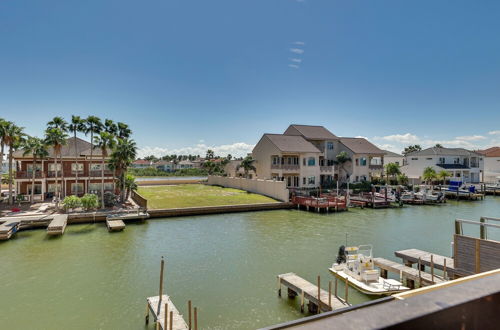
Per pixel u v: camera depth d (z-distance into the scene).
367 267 16.61
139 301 15.62
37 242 25.81
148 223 33.59
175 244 25.53
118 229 29.67
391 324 1.45
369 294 15.48
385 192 46.53
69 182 45.88
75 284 17.58
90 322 13.72
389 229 31.17
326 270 19.47
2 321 13.77
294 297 15.97
